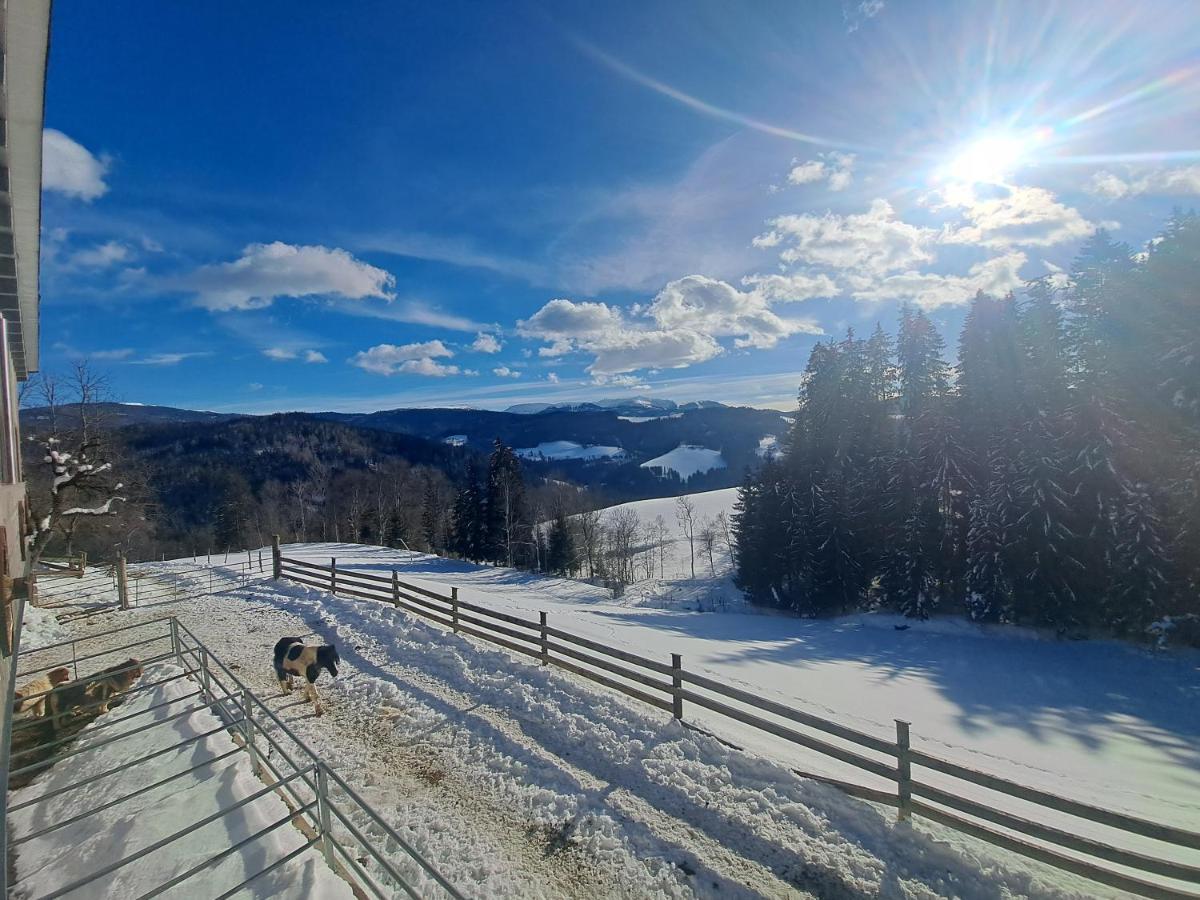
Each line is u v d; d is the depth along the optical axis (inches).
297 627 517.3
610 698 320.2
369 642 452.8
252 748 249.0
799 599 1237.7
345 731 309.7
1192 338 798.5
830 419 1291.8
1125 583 808.3
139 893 175.6
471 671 376.5
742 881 198.4
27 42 186.1
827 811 228.7
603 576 2039.9
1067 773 410.3
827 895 191.6
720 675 538.9
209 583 765.3
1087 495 869.8
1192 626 759.1
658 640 722.8
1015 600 922.7
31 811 237.9
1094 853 178.4
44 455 820.6
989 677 717.3
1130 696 654.5
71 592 705.6
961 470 1026.1
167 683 353.7
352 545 1790.1
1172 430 825.5
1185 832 164.7
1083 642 837.8
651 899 192.4
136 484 1056.2
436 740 296.2
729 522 2655.0
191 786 235.6
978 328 1080.8
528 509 2078.0
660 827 225.0
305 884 171.6
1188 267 821.9
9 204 275.1
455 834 223.1
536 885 197.8
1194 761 458.9
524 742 288.7
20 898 183.6
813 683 606.9
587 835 222.2
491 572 1547.7
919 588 1022.4
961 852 203.3
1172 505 807.1
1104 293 924.0
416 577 1314.0
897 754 222.7
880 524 1167.0
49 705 306.7
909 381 1208.8
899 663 776.9
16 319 419.8
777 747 300.4
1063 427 900.0
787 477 1305.4
